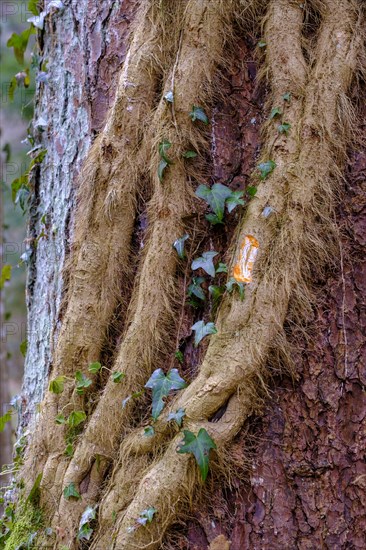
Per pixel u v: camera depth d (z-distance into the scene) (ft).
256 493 7.48
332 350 7.55
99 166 7.82
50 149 8.38
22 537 7.84
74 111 8.15
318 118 7.57
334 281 7.57
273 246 7.52
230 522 7.48
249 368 7.45
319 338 7.55
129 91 7.76
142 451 7.55
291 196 7.53
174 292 7.66
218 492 7.49
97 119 8.01
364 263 7.59
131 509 7.48
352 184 7.61
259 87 7.70
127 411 7.66
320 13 7.66
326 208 7.55
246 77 7.72
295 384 7.52
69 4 8.21
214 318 7.58
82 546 7.68
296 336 7.53
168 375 7.55
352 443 7.51
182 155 7.67
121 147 7.78
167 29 7.77
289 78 7.60
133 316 7.75
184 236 7.66
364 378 7.54
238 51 7.72
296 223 7.52
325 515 7.47
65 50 8.24
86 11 8.09
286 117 7.58
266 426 7.50
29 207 8.62
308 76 7.61
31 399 8.43
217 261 7.65
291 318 7.53
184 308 7.66
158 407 7.50
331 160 7.57
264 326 7.47
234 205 7.55
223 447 7.45
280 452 7.50
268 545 7.46
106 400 7.70
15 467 8.25
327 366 7.54
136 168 7.78
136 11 7.94
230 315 7.50
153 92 7.79
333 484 7.49
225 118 7.71
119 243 7.81
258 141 7.67
